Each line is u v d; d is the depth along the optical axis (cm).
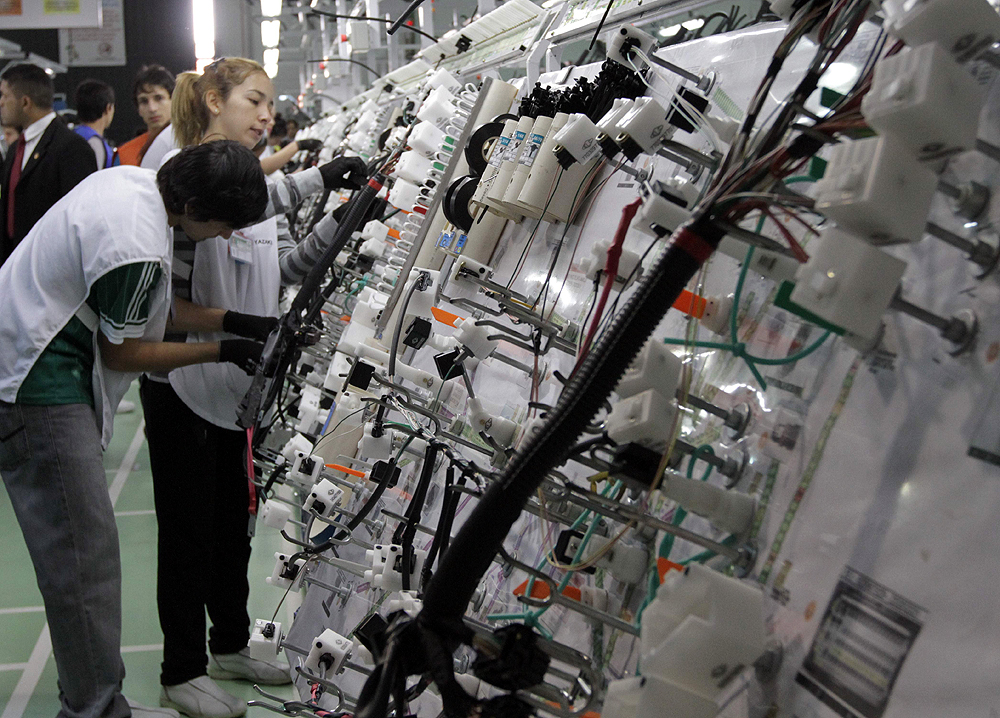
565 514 127
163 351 197
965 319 79
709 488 99
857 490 86
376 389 205
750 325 112
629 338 78
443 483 186
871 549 82
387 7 491
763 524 98
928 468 79
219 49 1186
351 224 220
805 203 79
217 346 209
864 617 81
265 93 256
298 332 214
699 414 118
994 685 68
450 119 266
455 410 182
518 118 202
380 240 279
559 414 78
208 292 239
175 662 232
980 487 74
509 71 391
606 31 203
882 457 85
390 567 136
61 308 179
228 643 258
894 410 85
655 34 249
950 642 72
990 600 70
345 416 205
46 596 186
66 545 183
